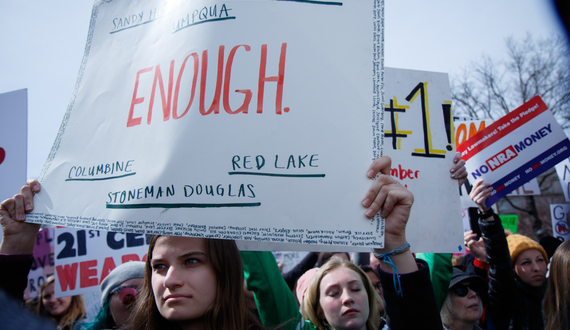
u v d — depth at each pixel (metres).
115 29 1.59
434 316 1.29
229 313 1.36
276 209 1.18
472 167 2.60
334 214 1.16
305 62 1.28
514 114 2.57
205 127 1.28
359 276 2.10
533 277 2.76
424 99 2.01
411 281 1.28
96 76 1.55
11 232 1.51
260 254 1.97
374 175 1.17
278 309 1.89
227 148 1.24
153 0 1.55
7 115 2.06
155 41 1.47
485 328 2.71
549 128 2.52
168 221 1.22
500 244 2.41
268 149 1.22
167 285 1.30
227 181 1.21
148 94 1.41
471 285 2.40
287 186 1.19
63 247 3.21
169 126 1.32
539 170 2.49
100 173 1.39
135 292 2.18
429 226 1.84
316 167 1.20
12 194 1.99
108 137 1.43
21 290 1.50
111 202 1.33
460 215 1.87
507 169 2.53
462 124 3.04
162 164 1.28
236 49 1.33
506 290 2.37
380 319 2.32
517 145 2.54
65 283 3.17
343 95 1.24
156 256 1.35
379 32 1.27
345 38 1.29
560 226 4.13
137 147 1.36
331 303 2.02
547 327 2.11
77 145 1.48
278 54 1.30
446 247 1.83
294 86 1.27
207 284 1.33
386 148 1.92
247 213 1.18
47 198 1.45
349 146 1.20
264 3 1.35
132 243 3.26
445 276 2.22
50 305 3.55
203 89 1.31
